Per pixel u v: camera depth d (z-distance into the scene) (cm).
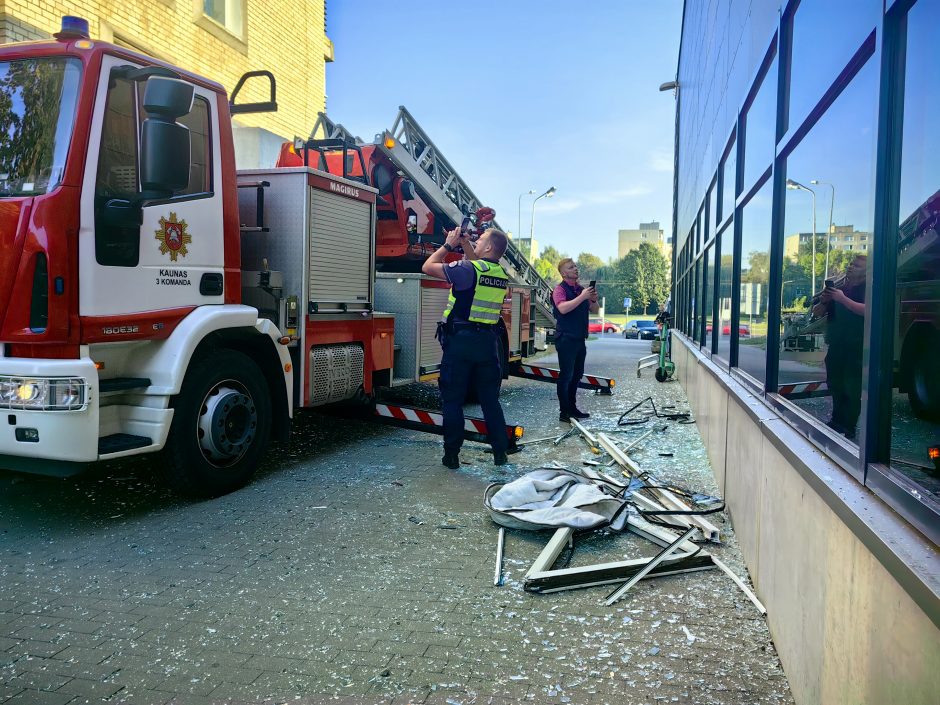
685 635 298
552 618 315
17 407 397
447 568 374
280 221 580
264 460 607
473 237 787
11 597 336
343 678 266
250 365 521
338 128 1002
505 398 1011
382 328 712
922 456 163
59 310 396
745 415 386
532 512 431
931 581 134
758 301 412
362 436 712
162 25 1008
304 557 388
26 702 251
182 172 421
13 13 760
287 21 1360
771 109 378
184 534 423
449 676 267
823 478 211
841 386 235
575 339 783
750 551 357
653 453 643
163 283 455
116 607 326
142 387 448
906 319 176
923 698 139
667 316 1273
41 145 409
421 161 1044
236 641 295
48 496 491
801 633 239
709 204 785
